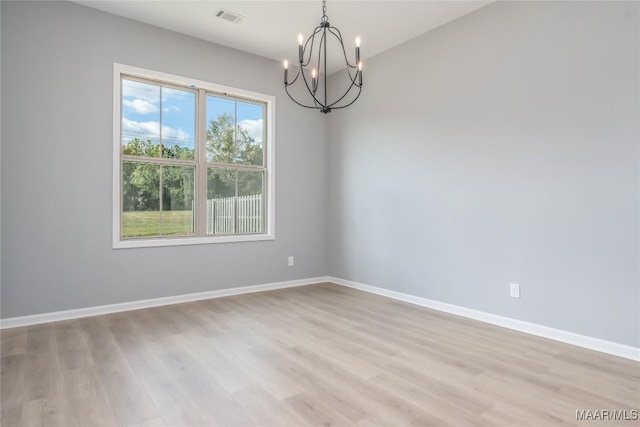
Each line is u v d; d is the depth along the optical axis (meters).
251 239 4.80
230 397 2.14
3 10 3.27
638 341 2.69
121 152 3.91
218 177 4.61
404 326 3.46
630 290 2.73
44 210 3.47
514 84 3.38
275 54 4.79
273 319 3.65
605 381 2.37
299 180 5.26
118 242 3.85
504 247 3.46
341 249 5.32
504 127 3.46
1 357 2.68
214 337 3.13
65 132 3.56
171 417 1.94
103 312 3.77
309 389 2.24
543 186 3.20
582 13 2.95
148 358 2.68
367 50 4.61
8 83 3.30
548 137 3.16
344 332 3.28
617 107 2.78
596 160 2.89
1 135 3.27
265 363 2.61
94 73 3.70
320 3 3.55
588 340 2.93
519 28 3.34
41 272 3.46
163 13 3.78
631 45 2.71
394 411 2.00
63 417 1.93
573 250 3.02
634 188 2.71
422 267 4.20
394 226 4.54
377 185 4.76
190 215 4.39
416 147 4.27
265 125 5.02
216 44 4.47
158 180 4.17
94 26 3.70
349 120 5.17
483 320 3.62
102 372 2.45
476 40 3.67
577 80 2.98
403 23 3.94
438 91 4.03
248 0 3.51
